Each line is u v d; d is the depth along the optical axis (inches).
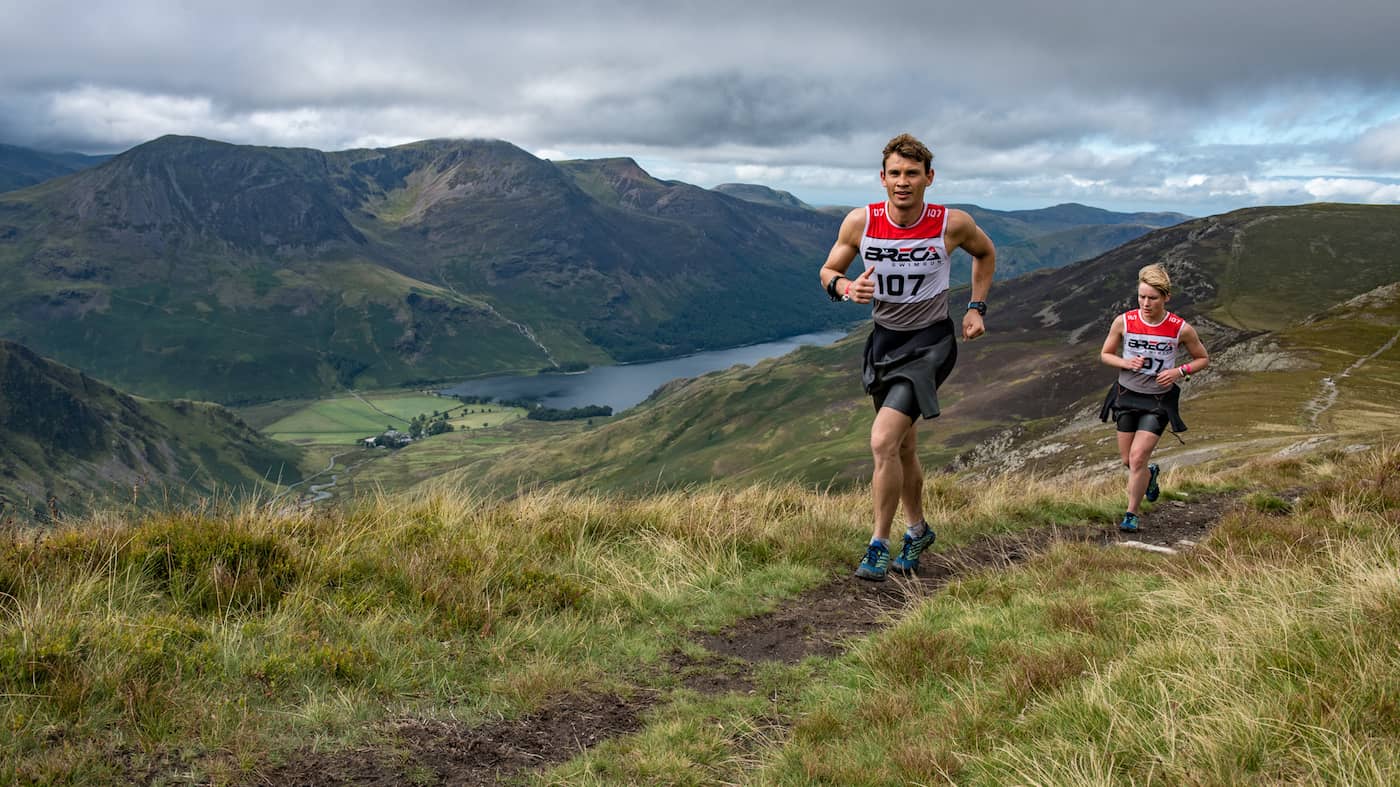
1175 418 345.4
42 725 128.2
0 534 193.0
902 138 214.5
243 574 195.0
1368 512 300.2
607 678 175.9
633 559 258.7
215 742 132.3
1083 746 119.3
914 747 129.0
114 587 181.6
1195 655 145.0
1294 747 109.1
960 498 382.0
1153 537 329.4
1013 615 197.8
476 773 134.6
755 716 159.3
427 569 213.3
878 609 224.2
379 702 153.9
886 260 225.0
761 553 268.2
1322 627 146.4
